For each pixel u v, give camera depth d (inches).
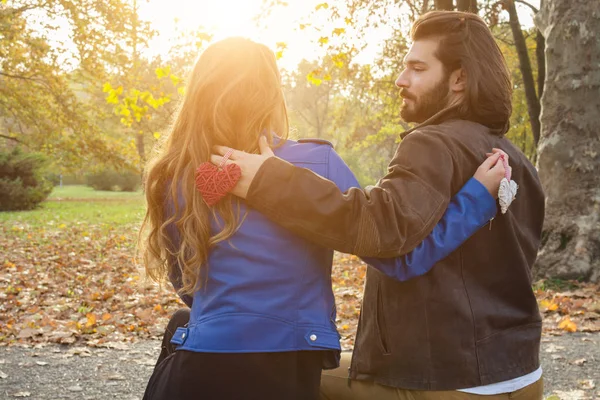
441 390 63.3
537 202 73.1
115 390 172.1
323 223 60.6
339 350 65.1
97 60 668.7
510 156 69.2
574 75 351.9
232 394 60.4
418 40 71.7
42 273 385.1
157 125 581.6
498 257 66.1
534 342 67.5
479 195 63.2
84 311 284.0
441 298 63.6
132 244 550.0
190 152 65.2
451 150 63.6
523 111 1075.9
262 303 62.0
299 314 62.9
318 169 66.1
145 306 296.5
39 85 828.0
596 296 307.1
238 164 62.7
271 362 61.2
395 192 61.3
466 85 68.4
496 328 65.3
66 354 210.4
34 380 179.6
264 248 62.9
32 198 1081.4
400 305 65.4
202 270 64.4
